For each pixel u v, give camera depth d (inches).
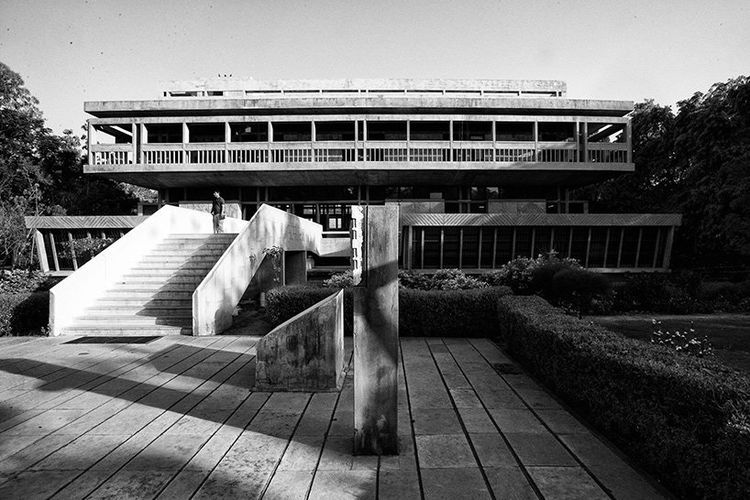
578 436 163.0
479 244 848.9
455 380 241.0
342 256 934.4
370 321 148.0
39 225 833.5
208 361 287.0
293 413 189.8
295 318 227.8
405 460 144.1
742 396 104.7
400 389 224.8
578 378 186.2
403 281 505.7
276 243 539.5
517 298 348.5
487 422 178.1
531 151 903.1
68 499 123.4
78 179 1252.5
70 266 869.2
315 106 910.4
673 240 868.0
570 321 244.4
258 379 223.0
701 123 992.9
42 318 409.1
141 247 518.0
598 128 1007.0
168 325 397.7
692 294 555.8
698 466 111.1
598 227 842.2
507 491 124.1
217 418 184.7
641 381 138.3
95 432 170.4
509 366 271.7
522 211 988.6
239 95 1097.4
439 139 1008.9
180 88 1097.4
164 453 151.3
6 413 192.4
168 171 866.1
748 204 745.0
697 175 976.3
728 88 1026.1
